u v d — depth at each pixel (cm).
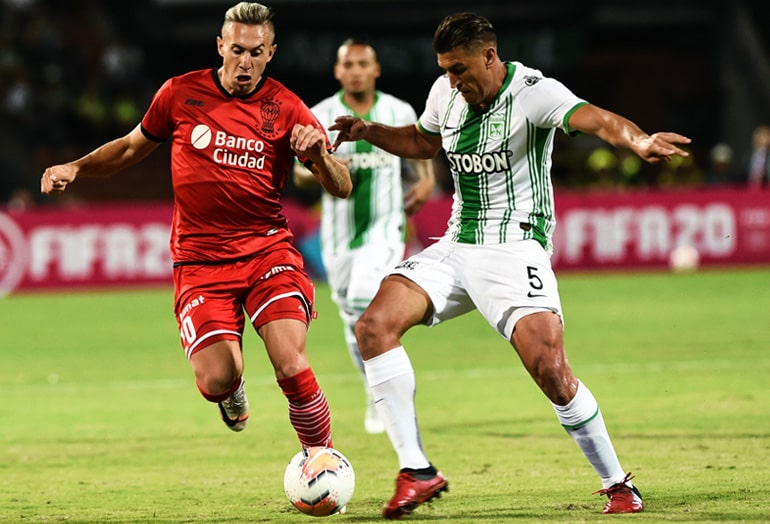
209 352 1798
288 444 2489
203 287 1855
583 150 9781
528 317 1766
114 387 3388
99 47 10256
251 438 2564
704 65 10956
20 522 1786
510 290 1784
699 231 6919
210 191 1847
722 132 10462
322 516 1761
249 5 1830
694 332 4278
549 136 1811
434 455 2303
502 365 3678
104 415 2905
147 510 1864
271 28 1845
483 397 3047
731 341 4000
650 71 10981
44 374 3681
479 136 1808
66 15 10338
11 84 9238
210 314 1820
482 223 1841
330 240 2859
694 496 1847
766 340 4000
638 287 6069
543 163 1825
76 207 7938
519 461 2217
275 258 1867
